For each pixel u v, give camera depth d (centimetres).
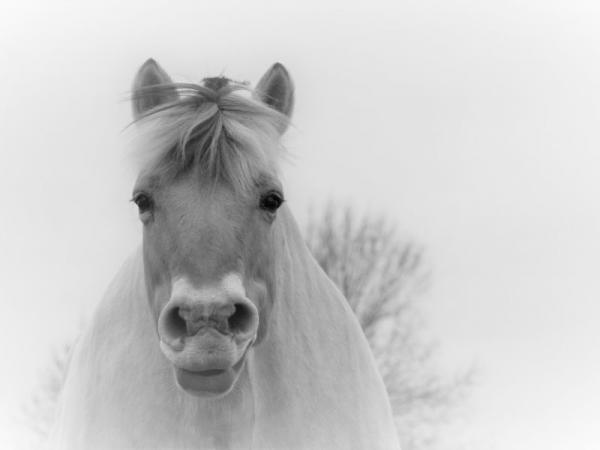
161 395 482
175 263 406
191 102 438
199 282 398
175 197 413
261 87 507
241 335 402
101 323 518
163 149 420
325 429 501
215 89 455
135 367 491
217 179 414
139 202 427
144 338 491
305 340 507
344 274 1608
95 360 510
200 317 394
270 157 436
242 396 475
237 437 474
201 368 394
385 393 565
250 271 420
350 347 532
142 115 455
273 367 492
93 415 498
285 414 494
